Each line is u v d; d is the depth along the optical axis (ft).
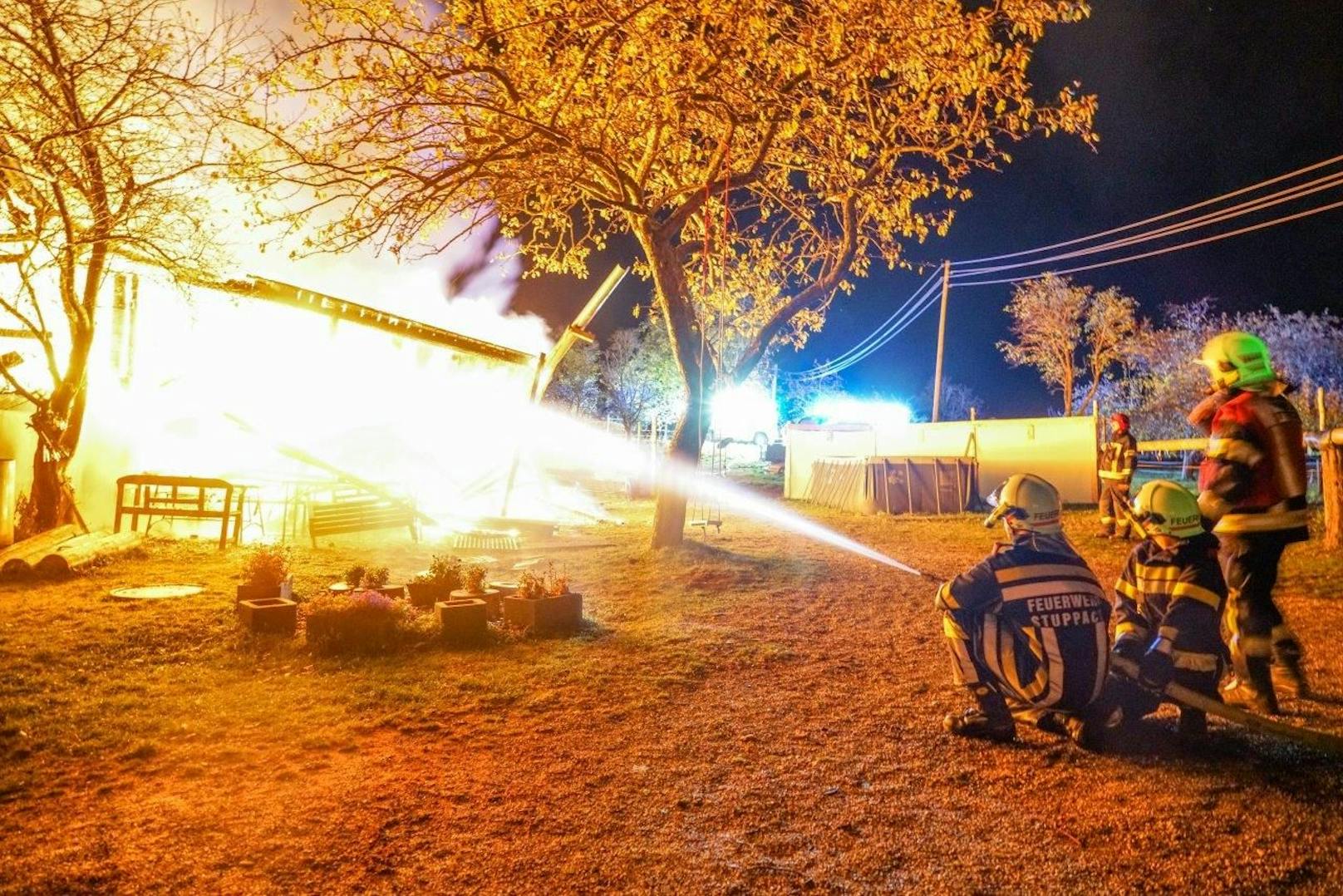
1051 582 13.87
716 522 48.14
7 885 10.54
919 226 37.83
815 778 13.57
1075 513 55.93
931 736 15.26
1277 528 15.19
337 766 14.43
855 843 11.42
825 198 38.83
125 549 35.50
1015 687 14.16
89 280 36.27
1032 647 13.85
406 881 10.59
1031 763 13.82
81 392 36.91
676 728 16.02
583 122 32.14
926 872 10.63
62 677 19.25
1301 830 11.18
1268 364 15.66
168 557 35.47
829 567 34.73
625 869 10.82
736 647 21.94
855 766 14.02
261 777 13.97
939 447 69.72
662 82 31.91
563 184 32.91
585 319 50.52
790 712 16.81
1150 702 14.08
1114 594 27.89
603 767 14.19
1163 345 107.14
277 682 18.99
